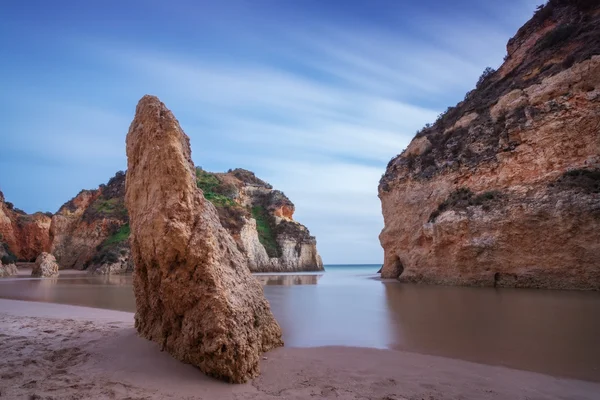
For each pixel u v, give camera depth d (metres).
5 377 5.84
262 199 79.75
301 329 10.53
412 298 17.14
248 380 6.11
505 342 8.52
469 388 5.79
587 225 17.86
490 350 7.91
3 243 50.91
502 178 22.73
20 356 7.00
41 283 30.03
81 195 72.12
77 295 20.48
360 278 36.34
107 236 63.22
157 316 7.78
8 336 8.70
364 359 7.43
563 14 27.36
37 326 10.12
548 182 20.23
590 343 8.24
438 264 24.62
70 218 67.75
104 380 5.76
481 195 23.33
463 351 7.91
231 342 6.05
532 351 7.75
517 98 24.14
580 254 18.02
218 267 6.82
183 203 7.20
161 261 6.92
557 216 18.69
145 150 8.11
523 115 22.89
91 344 7.77
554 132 20.62
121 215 66.25
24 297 19.41
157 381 5.80
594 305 13.13
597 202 17.70
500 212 21.22
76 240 64.75
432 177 28.22
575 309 12.46
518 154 22.08
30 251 69.81
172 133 7.67
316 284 28.05
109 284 29.05
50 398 5.01
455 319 11.53
